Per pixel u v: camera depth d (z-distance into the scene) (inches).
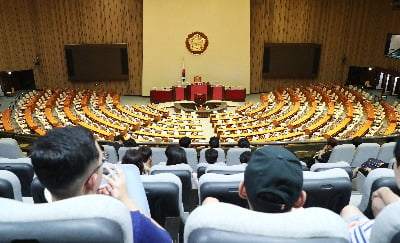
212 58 1038.4
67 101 897.5
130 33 1009.5
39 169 41.6
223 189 100.9
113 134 647.1
